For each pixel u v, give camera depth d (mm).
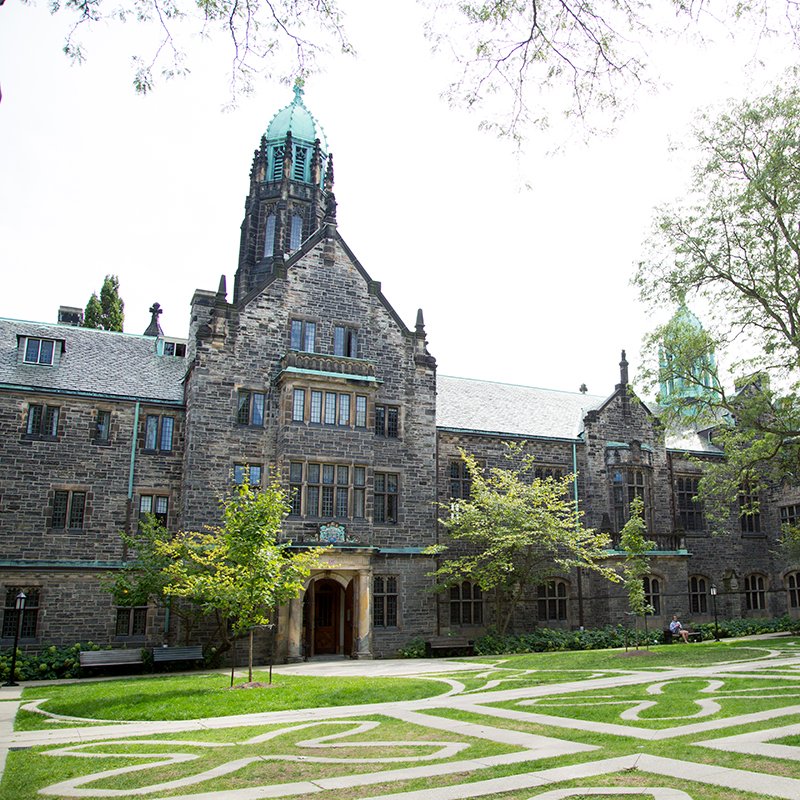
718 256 29922
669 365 31766
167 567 26750
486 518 32844
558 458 39281
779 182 26766
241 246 53844
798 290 28984
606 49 7820
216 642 29016
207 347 31391
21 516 29188
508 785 8258
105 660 26109
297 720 14312
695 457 42719
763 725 11703
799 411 30953
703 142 29516
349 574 31078
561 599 37438
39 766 10484
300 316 33375
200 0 7473
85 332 36156
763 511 44625
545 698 16062
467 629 34844
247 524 19984
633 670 21312
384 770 9344
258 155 53844
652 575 38375
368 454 32312
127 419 31688
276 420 31984
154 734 13164
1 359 31750
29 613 28172
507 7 7617
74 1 7352
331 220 35031
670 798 7484
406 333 35656
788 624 40062
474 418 39281
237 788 8656
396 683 19469
